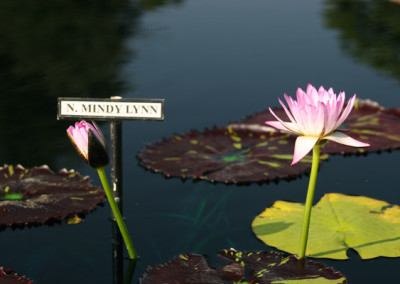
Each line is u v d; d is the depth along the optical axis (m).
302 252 1.64
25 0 5.73
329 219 1.88
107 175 2.29
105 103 1.79
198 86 3.41
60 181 2.19
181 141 2.61
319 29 4.71
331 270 1.56
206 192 2.17
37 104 3.07
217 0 5.80
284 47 4.21
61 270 1.65
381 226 1.83
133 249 1.71
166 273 1.57
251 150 2.52
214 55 4.02
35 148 2.54
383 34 4.57
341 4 5.66
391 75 3.59
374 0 5.92
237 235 1.83
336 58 3.95
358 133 2.68
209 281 1.52
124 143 2.64
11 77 3.50
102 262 1.70
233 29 4.68
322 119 1.49
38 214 1.95
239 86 3.42
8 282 1.55
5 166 2.30
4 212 1.95
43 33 4.51
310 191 1.61
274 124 1.64
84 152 1.59
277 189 2.19
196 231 1.87
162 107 1.77
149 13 5.25
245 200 2.10
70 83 3.39
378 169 2.37
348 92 3.29
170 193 2.16
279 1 5.75
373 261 1.65
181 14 5.20
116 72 3.61
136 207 2.05
